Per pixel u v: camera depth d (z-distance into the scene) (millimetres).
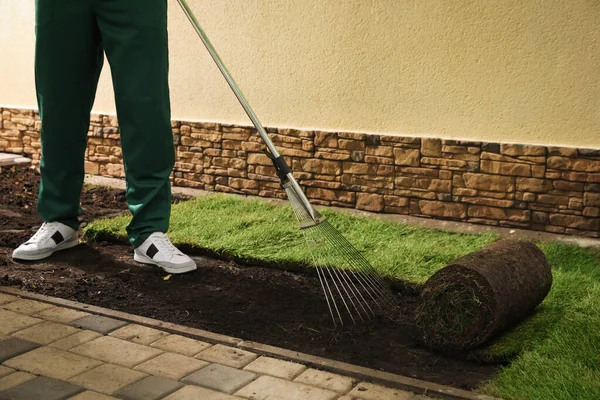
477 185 4754
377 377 3189
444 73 4762
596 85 4441
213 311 3770
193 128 5500
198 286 4020
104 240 4605
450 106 4777
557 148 4539
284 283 4062
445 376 3270
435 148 4816
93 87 4332
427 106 4832
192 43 5441
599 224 4516
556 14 4465
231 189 5438
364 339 3541
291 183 3803
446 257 4254
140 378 3172
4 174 5895
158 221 4250
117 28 4082
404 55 4840
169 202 4316
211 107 5457
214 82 5418
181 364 3275
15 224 4883
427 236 4609
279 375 3219
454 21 4688
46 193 4371
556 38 4488
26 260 4266
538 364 3223
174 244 4426
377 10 4863
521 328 3525
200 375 3199
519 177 4648
